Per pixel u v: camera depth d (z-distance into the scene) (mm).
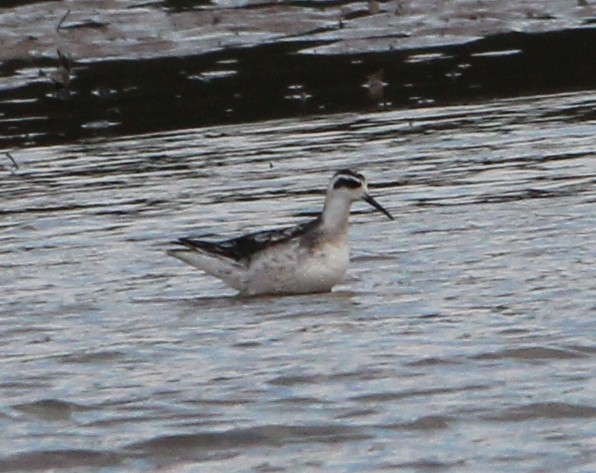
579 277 16219
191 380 13766
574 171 20766
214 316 15766
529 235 17984
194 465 11992
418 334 14742
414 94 26109
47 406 13266
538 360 13867
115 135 24484
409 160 21953
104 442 12461
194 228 19172
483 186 20359
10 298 16609
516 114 24344
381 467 11758
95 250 18469
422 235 18375
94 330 15398
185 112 25641
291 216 19469
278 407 13023
